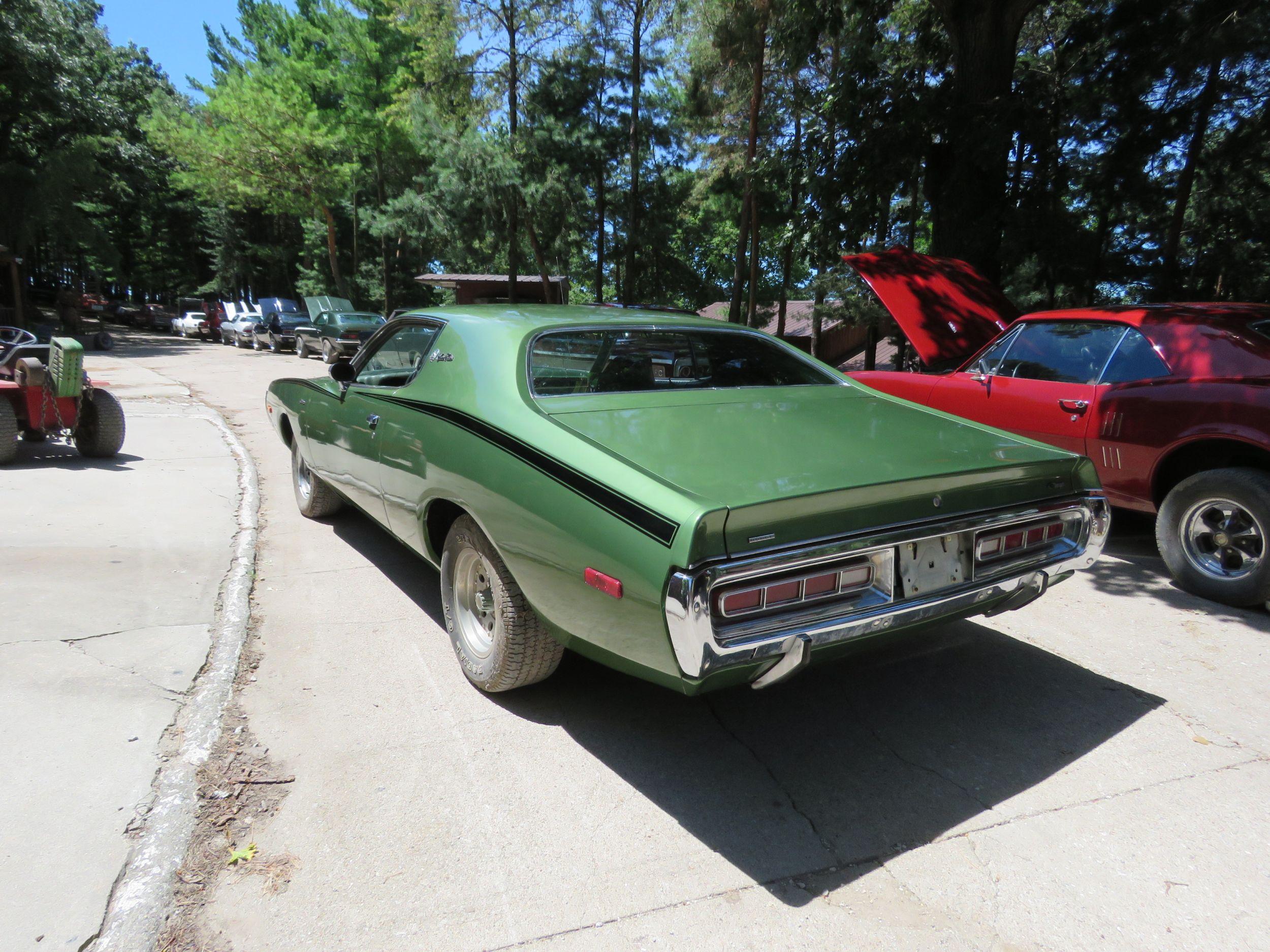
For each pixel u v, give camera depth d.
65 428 7.55
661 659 2.33
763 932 2.07
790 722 3.16
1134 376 4.71
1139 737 3.02
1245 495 4.08
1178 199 11.45
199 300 40.53
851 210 11.90
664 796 2.67
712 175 22.91
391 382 4.06
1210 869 2.30
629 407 3.08
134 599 4.15
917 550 2.58
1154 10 10.26
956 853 2.38
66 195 29.53
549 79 24.86
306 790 2.66
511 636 3.02
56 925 2.03
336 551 5.12
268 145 33.94
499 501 2.87
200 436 9.31
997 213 10.80
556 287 28.61
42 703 3.08
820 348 21.39
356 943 2.03
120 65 36.59
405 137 34.88
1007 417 5.40
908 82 11.35
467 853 2.37
